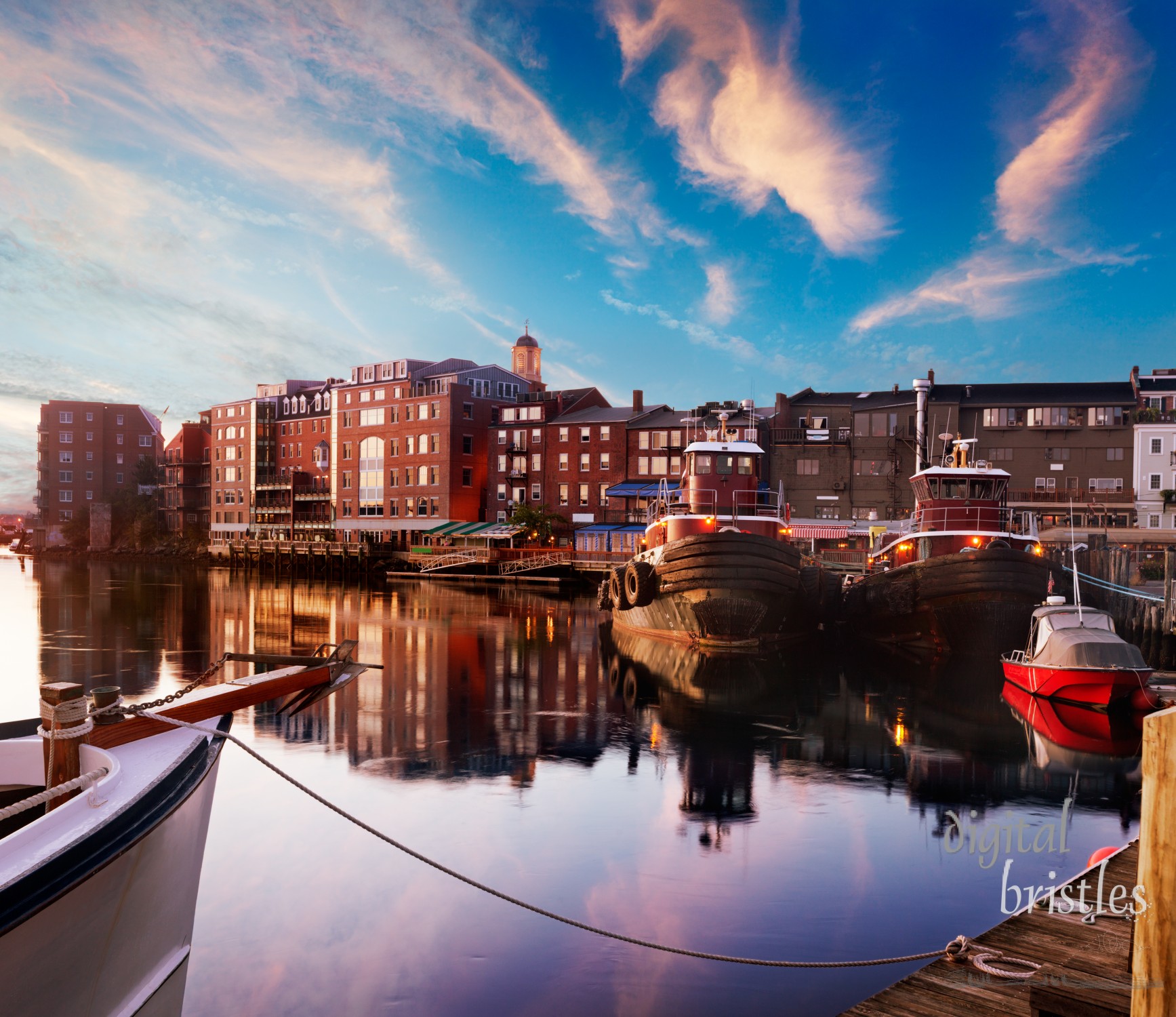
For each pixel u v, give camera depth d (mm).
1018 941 5832
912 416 62625
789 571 27328
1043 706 18641
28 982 4246
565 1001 6664
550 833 10516
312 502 94562
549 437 76438
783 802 11898
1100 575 28766
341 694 19938
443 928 7883
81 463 130500
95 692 5926
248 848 9844
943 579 25812
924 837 10508
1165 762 2955
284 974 7047
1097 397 60812
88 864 4438
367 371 90062
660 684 21938
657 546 30016
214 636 32375
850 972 7176
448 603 49219
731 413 66062
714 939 7754
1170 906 2930
